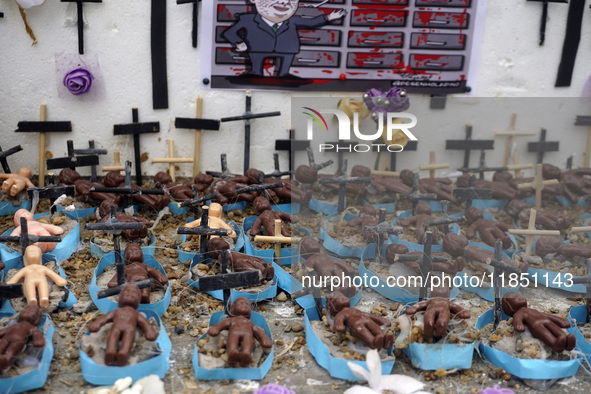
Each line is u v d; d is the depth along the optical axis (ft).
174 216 12.31
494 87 13.94
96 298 9.08
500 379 8.30
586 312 9.42
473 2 13.14
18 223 10.61
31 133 13.15
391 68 13.43
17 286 8.47
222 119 13.28
